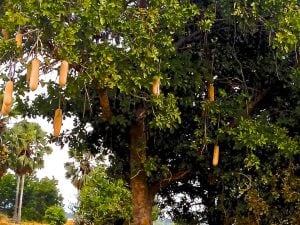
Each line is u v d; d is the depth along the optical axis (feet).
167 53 25.89
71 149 39.37
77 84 24.54
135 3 27.89
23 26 22.74
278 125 32.83
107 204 85.56
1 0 25.70
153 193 34.47
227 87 34.35
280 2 26.63
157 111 29.86
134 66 25.02
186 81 30.45
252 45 34.01
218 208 37.76
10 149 136.15
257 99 34.53
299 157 34.17
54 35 22.61
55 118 23.38
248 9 28.02
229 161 33.73
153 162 32.45
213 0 30.01
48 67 22.95
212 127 32.45
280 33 26.21
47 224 176.76
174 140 34.88
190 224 43.14
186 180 40.01
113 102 32.55
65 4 23.11
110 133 37.86
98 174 94.22
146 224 33.06
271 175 32.89
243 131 30.12
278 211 34.50
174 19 25.40
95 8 22.71
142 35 24.20
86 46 23.89
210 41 33.09
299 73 30.42
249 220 34.47
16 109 35.09
